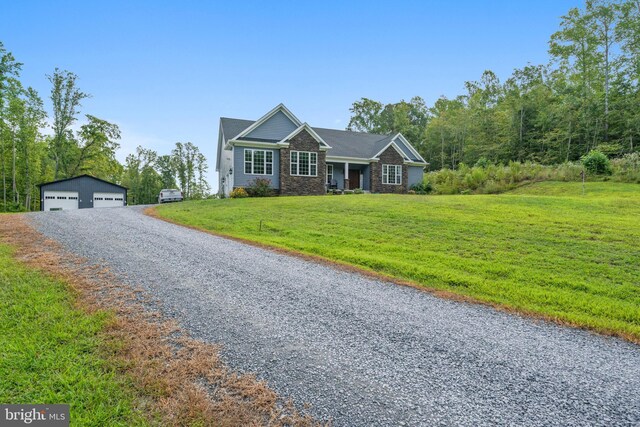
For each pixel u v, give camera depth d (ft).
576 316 15.62
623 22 110.83
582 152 113.70
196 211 49.24
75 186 89.81
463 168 100.63
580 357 12.11
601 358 12.08
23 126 113.39
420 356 11.89
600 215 39.04
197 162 200.23
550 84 148.46
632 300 17.93
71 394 9.00
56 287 16.67
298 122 75.41
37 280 17.40
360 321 14.74
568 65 135.03
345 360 11.47
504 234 31.71
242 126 80.48
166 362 10.84
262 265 23.15
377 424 8.39
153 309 14.94
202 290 17.69
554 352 12.44
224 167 84.12
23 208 116.88
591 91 123.65
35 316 13.35
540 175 84.48
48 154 127.75
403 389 9.93
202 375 10.25
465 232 33.06
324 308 16.05
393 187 88.69
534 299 17.97
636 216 38.19
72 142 124.88
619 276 21.17
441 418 8.67
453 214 41.73
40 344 11.29
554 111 121.49
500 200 51.96
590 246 27.22
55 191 87.61
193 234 33.65
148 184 185.26
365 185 88.63
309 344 12.50
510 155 134.21
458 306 16.94
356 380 10.31
